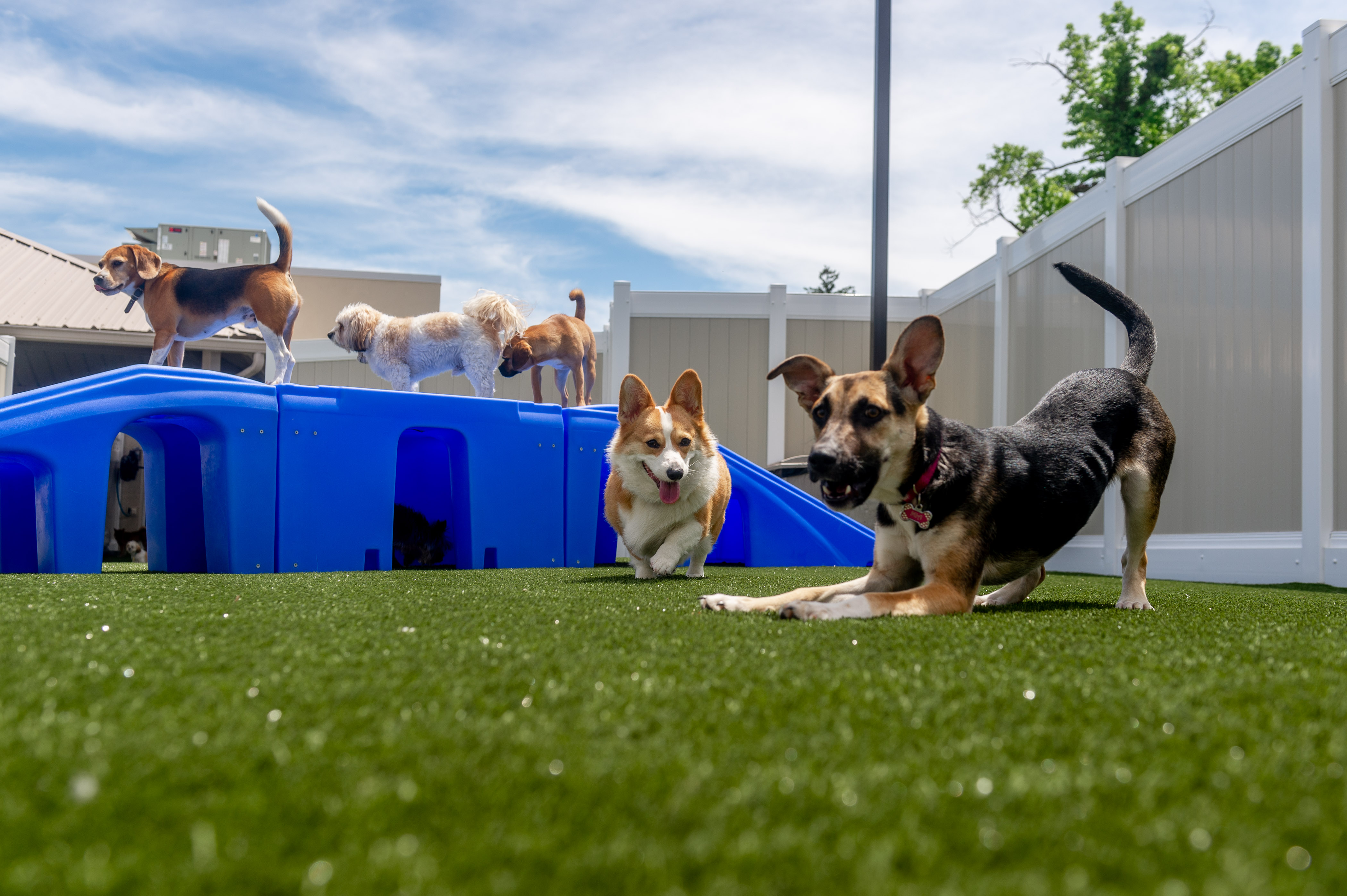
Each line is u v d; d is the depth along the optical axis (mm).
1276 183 5008
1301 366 4824
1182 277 5793
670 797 775
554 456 5688
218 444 4676
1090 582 5062
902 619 2336
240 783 795
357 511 5020
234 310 6164
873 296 7141
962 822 725
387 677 1328
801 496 6504
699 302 9570
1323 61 4676
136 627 1906
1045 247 7320
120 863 603
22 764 832
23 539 5012
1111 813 753
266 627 1944
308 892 568
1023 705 1193
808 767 876
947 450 2654
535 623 2086
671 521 4344
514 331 6953
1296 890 593
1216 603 3270
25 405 4164
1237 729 1065
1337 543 4543
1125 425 3225
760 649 1678
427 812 729
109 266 5945
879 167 7086
